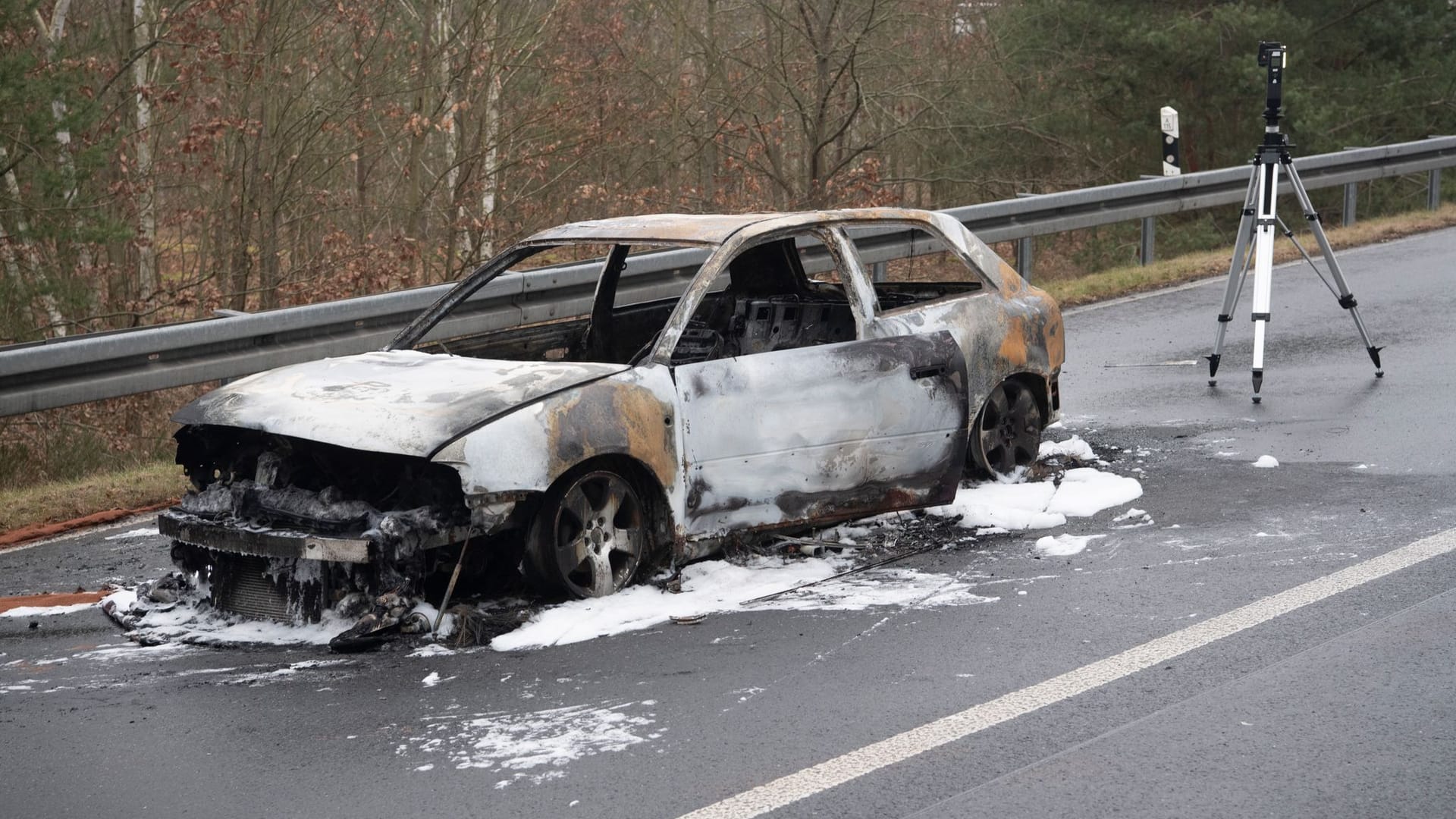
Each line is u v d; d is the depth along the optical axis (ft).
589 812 13.14
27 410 29.60
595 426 19.11
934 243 46.62
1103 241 91.04
